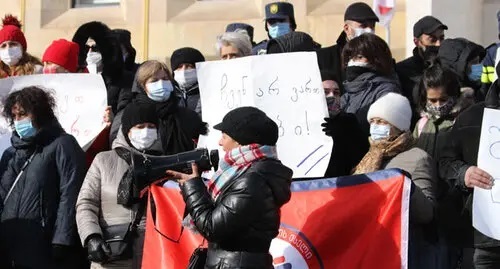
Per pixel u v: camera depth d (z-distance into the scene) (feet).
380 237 31.65
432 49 41.16
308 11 55.88
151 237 32.99
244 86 34.27
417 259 32.94
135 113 33.63
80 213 33.71
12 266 34.53
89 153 37.68
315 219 32.01
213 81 34.68
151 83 35.19
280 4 42.75
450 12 52.60
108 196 33.83
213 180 29.30
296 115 33.86
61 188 34.65
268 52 38.83
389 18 48.24
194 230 30.81
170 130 35.04
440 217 33.73
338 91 34.65
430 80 35.55
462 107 35.60
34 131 34.96
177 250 32.81
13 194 34.76
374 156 32.76
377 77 36.47
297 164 33.58
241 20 57.36
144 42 58.70
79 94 37.83
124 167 33.99
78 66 41.45
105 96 37.81
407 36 53.47
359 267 31.68
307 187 32.27
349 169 34.06
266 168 28.76
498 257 33.35
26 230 34.45
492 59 41.22
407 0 53.62
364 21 39.96
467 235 33.53
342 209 31.96
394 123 32.71
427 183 32.32
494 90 33.60
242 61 34.40
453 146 33.65
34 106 34.88
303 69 34.01
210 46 57.82
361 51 36.52
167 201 33.09
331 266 31.83
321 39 55.62
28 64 41.55
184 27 58.29
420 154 32.63
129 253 33.60
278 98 33.99
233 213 28.30
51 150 34.83
